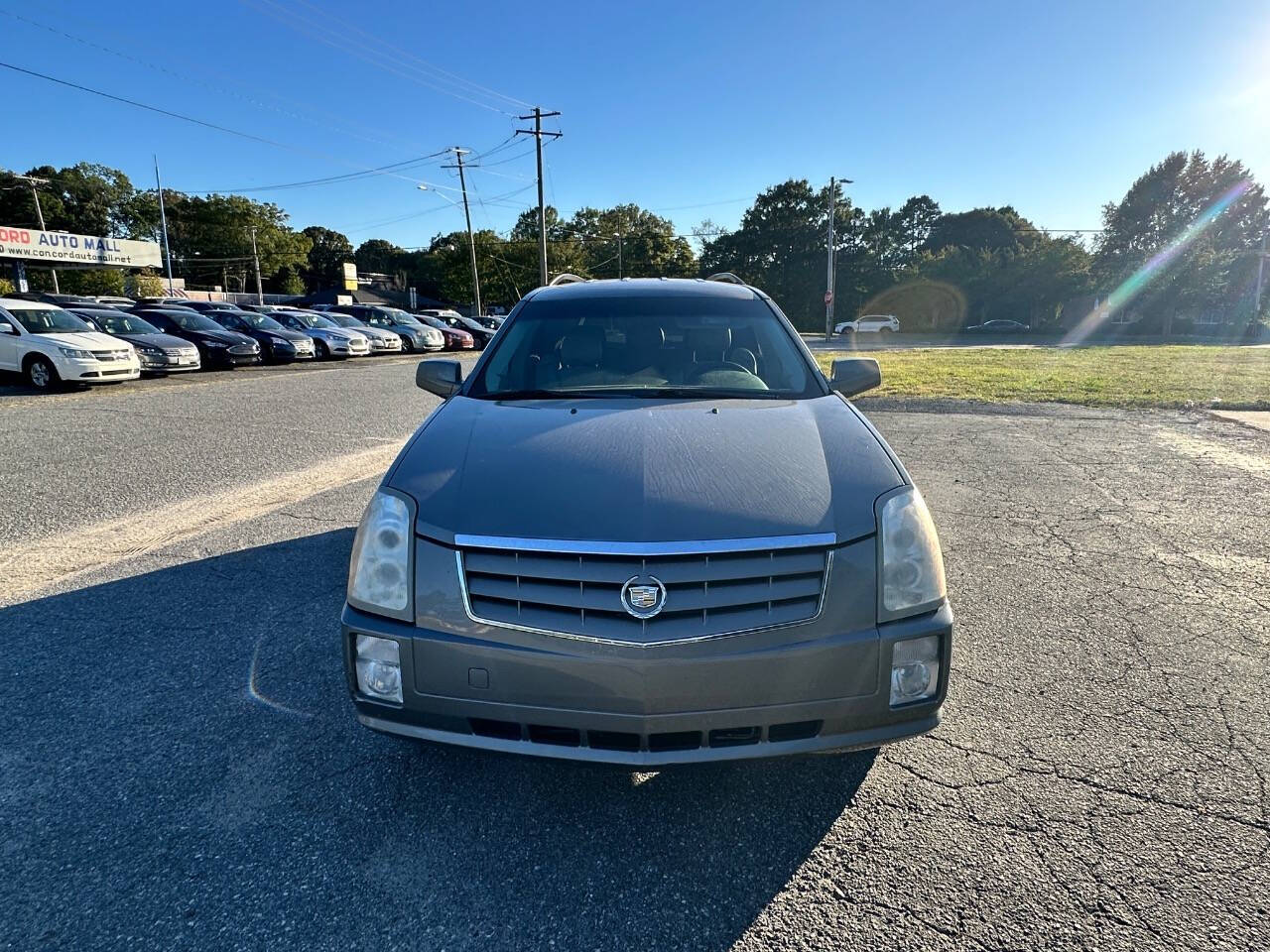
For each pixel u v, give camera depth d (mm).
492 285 64562
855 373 3412
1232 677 3066
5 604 3773
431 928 1842
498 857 2086
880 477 2193
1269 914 1858
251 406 11047
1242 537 4871
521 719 1962
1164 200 57188
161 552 4551
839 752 2020
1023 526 5160
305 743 2619
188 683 3012
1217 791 2342
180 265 83625
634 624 1892
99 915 1871
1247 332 46406
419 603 2014
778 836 2168
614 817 2250
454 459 2309
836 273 59094
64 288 56406
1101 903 1900
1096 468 6855
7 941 1786
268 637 3426
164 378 15391
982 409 10570
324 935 1819
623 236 75312
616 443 2359
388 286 98562
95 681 3021
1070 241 52812
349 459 7277
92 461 7078
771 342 3438
